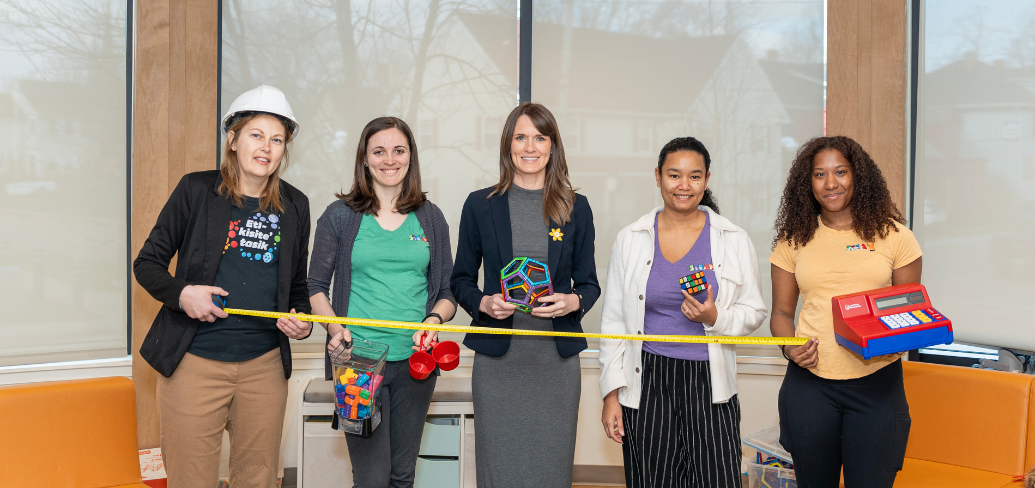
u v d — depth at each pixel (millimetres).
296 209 1915
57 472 1925
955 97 2748
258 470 1860
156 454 2691
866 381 1729
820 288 1812
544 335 1857
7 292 2635
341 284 1898
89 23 2754
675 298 1854
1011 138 2568
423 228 1959
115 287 2832
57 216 2711
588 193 3131
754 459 2848
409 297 1912
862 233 1779
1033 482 1958
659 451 1827
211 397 1760
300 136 3000
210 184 1807
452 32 3104
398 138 1881
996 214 2613
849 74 2842
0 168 2609
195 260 1755
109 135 2805
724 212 3088
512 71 3141
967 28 2711
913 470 2193
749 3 3049
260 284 1816
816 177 1802
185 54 2758
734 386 1857
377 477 1842
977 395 2211
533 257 1883
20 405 1888
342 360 1787
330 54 3023
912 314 1660
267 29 2957
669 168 1852
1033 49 2508
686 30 3080
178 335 1737
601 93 3111
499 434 1851
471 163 3129
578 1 3104
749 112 3064
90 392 2023
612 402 1941
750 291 1899
